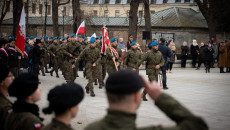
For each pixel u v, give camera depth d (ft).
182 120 5.92
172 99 6.10
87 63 38.86
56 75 58.85
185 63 89.45
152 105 32.73
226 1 132.46
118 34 148.97
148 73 36.37
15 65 37.42
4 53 34.24
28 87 9.65
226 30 140.97
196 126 5.80
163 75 45.34
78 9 99.55
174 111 5.98
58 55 58.18
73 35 46.96
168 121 25.54
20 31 33.42
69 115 8.02
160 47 45.34
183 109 5.98
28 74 9.88
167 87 45.42
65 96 7.81
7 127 9.67
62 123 7.92
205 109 30.78
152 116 27.45
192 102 34.60
